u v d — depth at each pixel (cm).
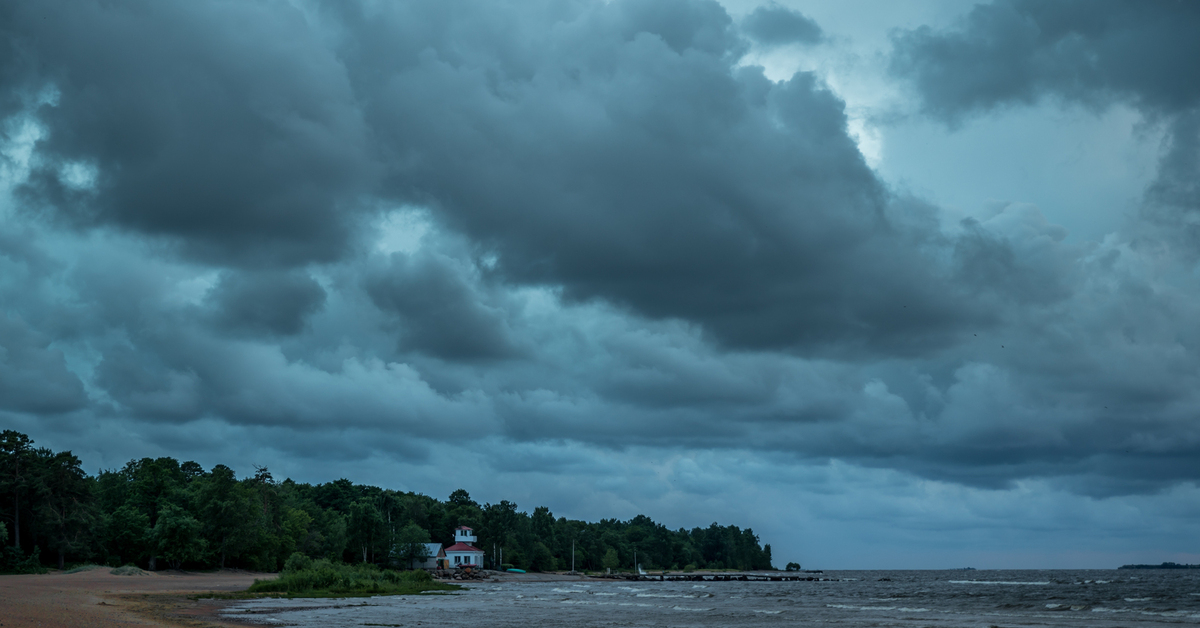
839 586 18475
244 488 17400
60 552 13575
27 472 13738
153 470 16738
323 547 19375
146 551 14888
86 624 4956
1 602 6469
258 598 9294
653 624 6366
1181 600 11244
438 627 5806
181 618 6141
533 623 6309
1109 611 8756
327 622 6081
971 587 17325
